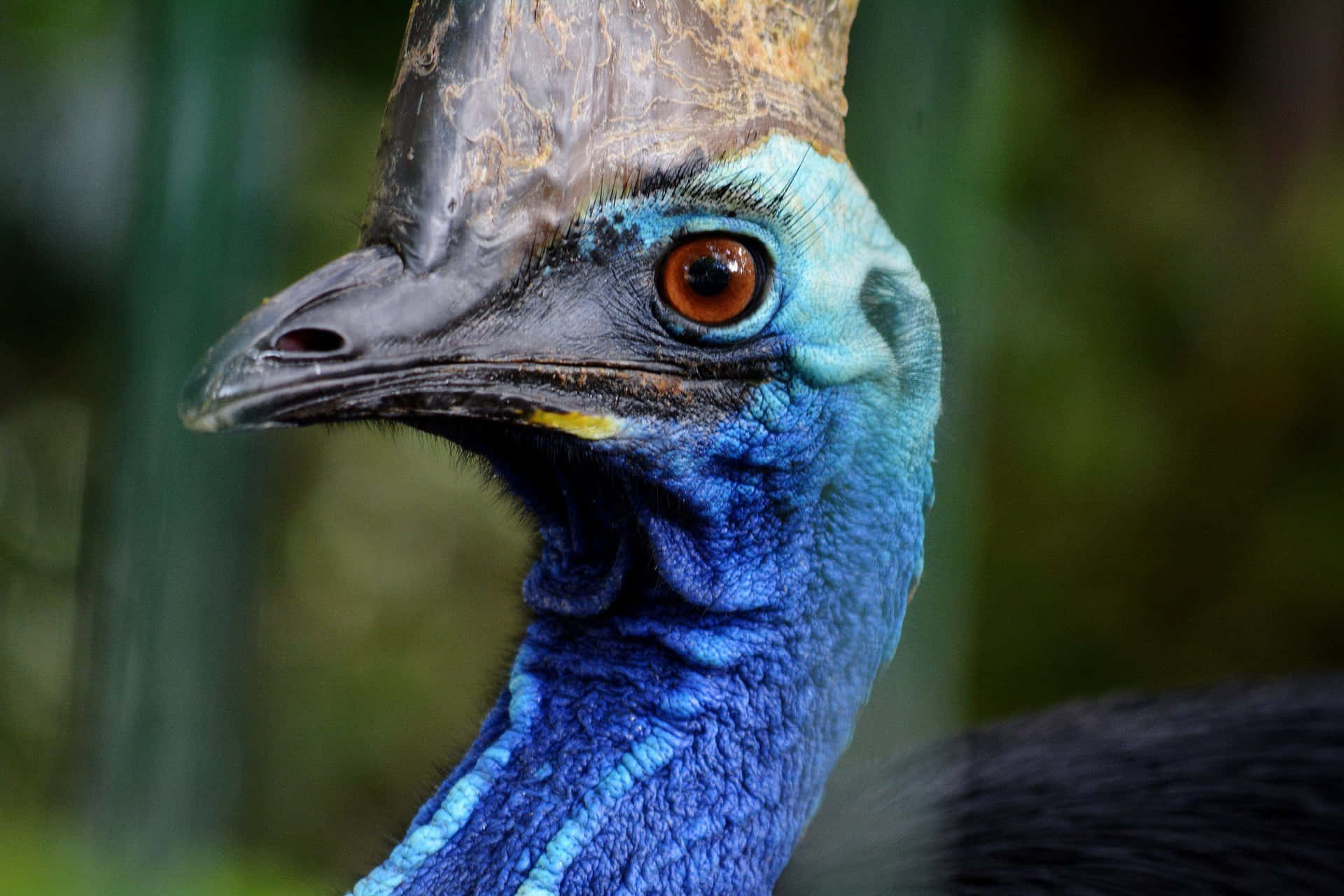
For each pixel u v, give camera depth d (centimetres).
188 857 178
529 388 184
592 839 184
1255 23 379
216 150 177
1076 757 203
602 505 188
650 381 185
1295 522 367
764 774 187
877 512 189
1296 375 373
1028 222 359
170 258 177
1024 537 358
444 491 371
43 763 288
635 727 186
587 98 183
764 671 187
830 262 186
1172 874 196
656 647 187
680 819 185
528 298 183
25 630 317
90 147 294
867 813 195
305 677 336
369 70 293
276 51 182
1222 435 372
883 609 189
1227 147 387
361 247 183
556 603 188
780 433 187
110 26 295
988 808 198
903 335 188
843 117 187
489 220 182
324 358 181
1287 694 210
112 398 177
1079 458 355
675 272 185
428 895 184
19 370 318
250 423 180
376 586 360
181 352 177
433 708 345
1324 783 202
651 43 184
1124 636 360
